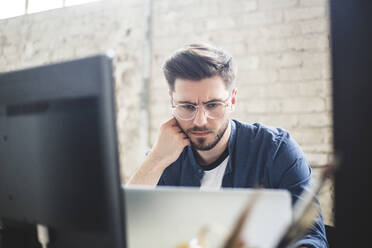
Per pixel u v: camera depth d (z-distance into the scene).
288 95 1.94
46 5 2.60
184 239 0.58
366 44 0.72
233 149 1.16
